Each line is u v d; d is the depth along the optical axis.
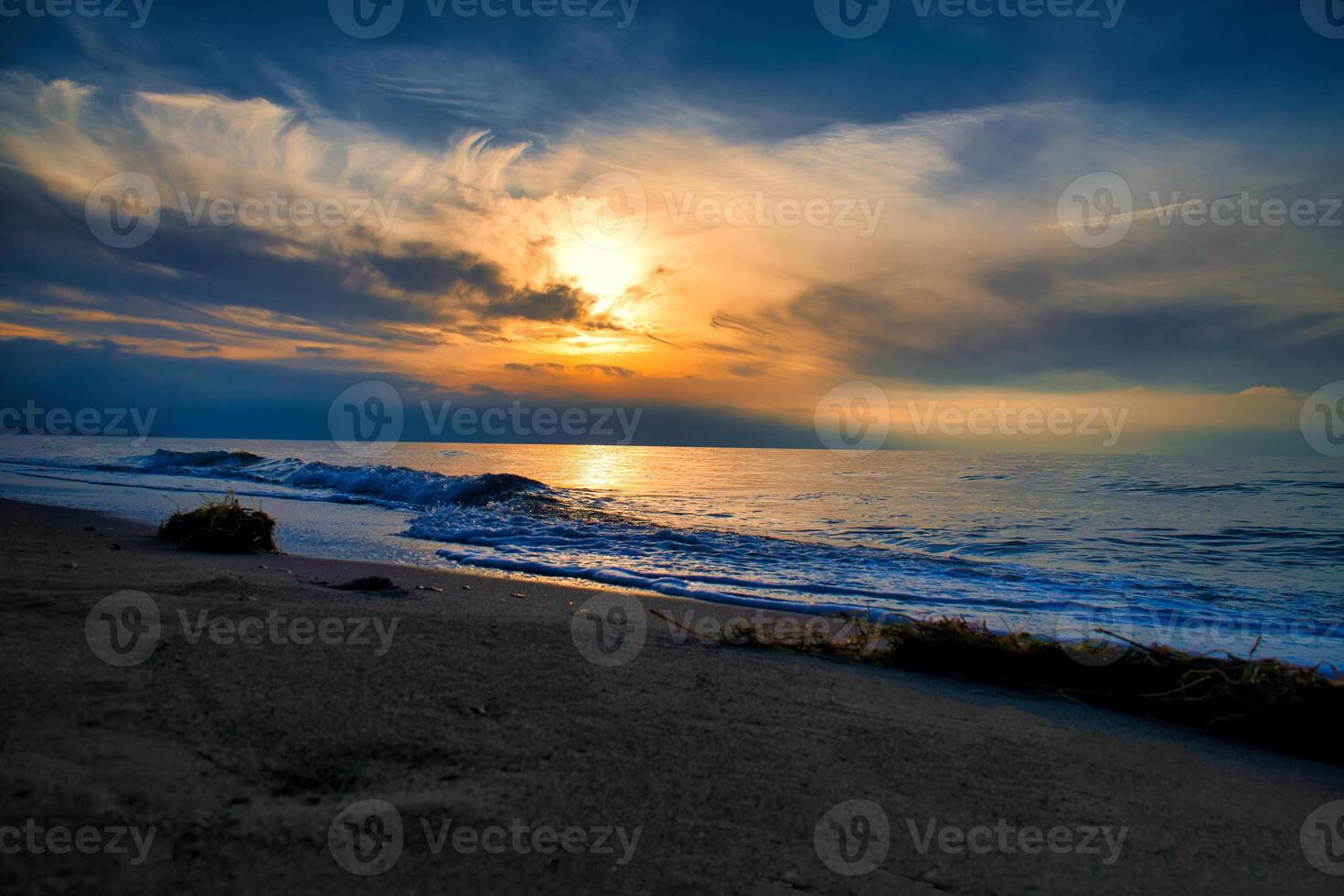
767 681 3.39
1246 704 3.23
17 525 7.09
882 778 2.44
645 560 7.60
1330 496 13.93
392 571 6.18
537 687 2.95
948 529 10.27
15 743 1.92
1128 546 9.05
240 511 6.98
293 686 2.62
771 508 12.55
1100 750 2.88
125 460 20.09
